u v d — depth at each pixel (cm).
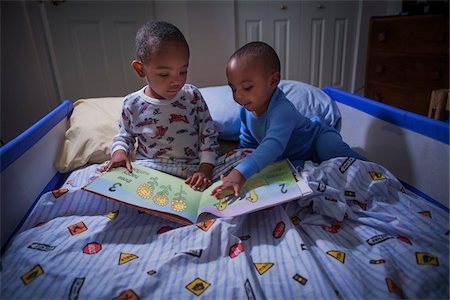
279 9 198
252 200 69
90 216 75
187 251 60
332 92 124
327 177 75
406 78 177
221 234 63
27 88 154
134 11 166
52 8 150
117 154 84
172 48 74
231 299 52
